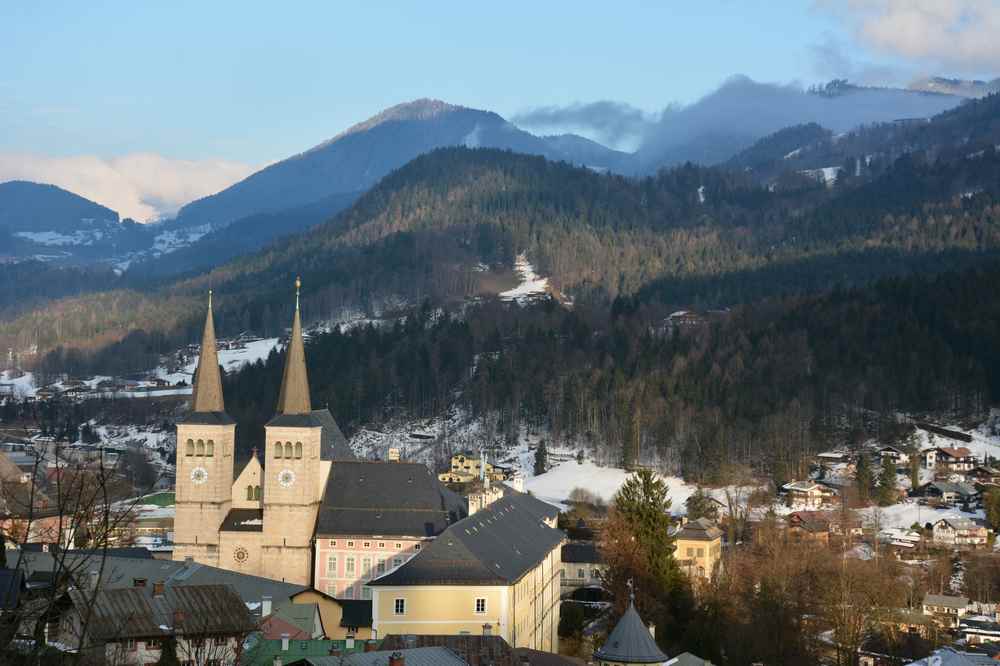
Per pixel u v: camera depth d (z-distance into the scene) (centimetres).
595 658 15925
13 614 6806
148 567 18688
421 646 13362
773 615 19362
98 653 9338
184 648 11856
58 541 6556
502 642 13688
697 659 15838
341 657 12000
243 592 18512
